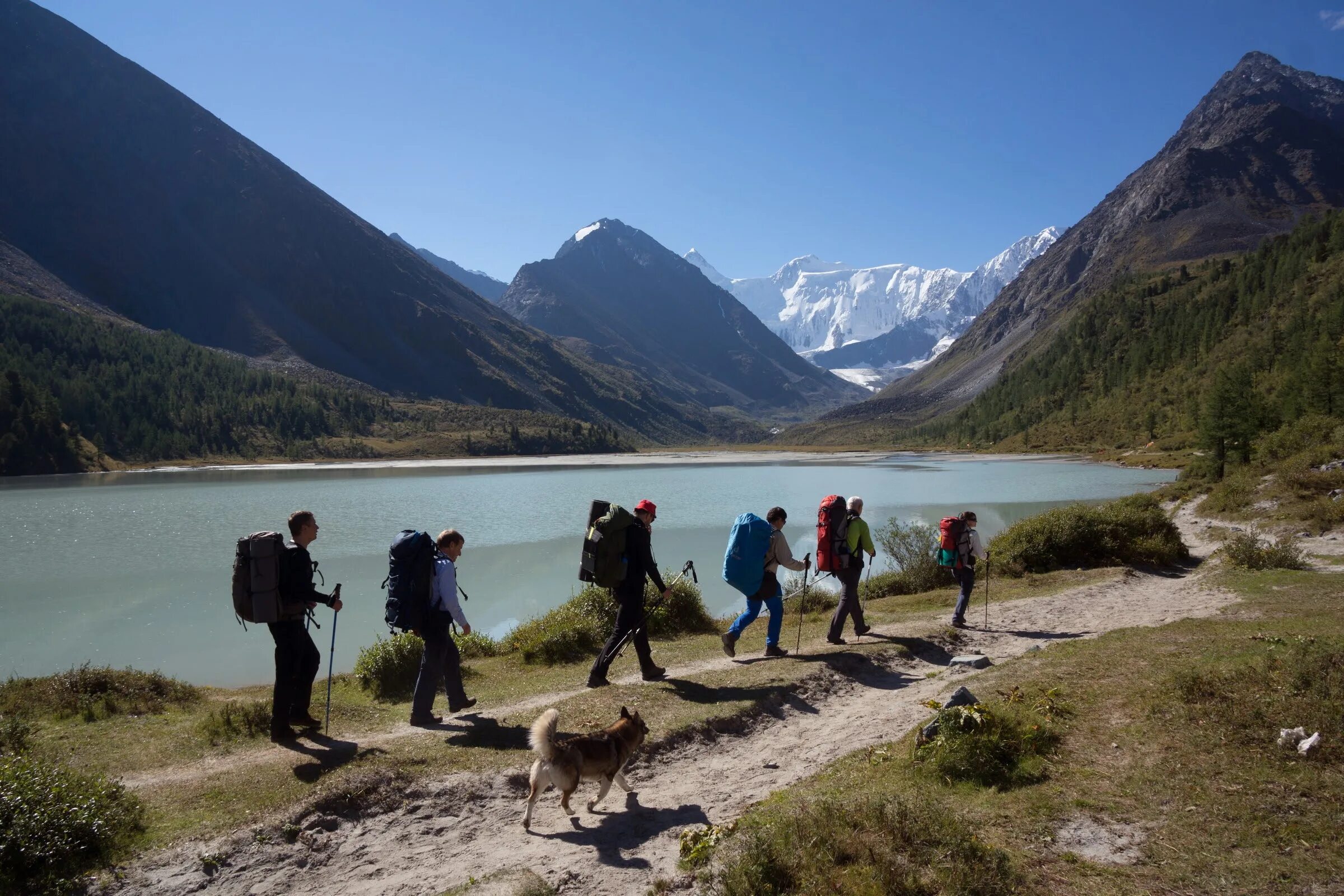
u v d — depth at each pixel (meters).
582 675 11.27
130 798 6.47
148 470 115.12
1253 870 4.38
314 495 60.59
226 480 85.19
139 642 19.28
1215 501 29.20
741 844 5.29
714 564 27.73
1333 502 22.36
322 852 5.99
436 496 59.19
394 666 11.41
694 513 44.09
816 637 12.88
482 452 175.38
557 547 32.53
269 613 8.05
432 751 7.54
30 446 105.06
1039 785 5.85
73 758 8.16
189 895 5.41
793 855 4.99
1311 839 4.58
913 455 151.75
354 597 23.50
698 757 7.76
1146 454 93.56
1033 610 14.16
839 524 11.87
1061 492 54.16
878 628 13.15
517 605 22.45
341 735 8.53
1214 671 7.43
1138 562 18.94
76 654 18.27
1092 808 5.37
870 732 8.01
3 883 5.23
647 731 7.79
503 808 6.67
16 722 8.85
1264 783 5.31
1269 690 6.69
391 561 8.73
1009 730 6.65
